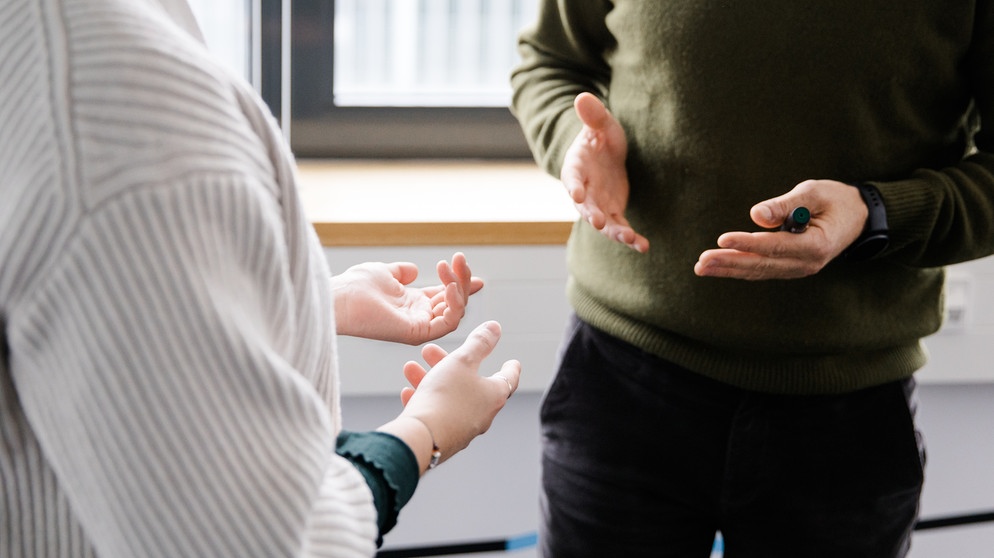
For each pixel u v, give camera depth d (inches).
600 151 45.3
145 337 19.5
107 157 19.5
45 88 19.8
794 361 44.8
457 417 29.7
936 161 44.8
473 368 31.2
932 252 43.1
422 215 64.8
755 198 43.4
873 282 44.3
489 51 81.7
